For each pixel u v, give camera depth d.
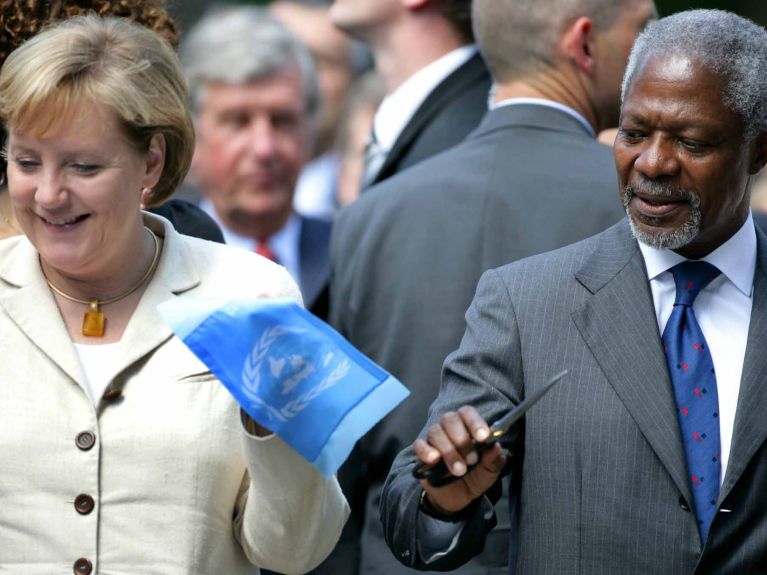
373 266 13.02
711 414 9.59
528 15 12.85
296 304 8.99
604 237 10.18
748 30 9.63
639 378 9.62
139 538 9.39
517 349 9.90
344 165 23.88
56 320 9.64
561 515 9.57
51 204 9.20
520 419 9.87
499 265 12.43
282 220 18.92
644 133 9.55
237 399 8.75
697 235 9.57
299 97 18.88
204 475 9.48
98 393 9.55
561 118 12.83
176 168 9.95
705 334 9.80
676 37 9.59
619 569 9.45
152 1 11.42
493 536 12.01
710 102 9.41
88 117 9.21
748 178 9.78
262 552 9.45
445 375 10.11
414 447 9.21
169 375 9.59
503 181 12.60
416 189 12.97
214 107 18.67
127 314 9.84
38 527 9.35
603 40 12.87
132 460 9.44
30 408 9.46
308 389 8.83
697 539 9.38
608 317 9.82
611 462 9.52
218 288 9.97
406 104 15.52
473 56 15.18
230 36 18.67
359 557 13.94
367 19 15.47
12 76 9.21
